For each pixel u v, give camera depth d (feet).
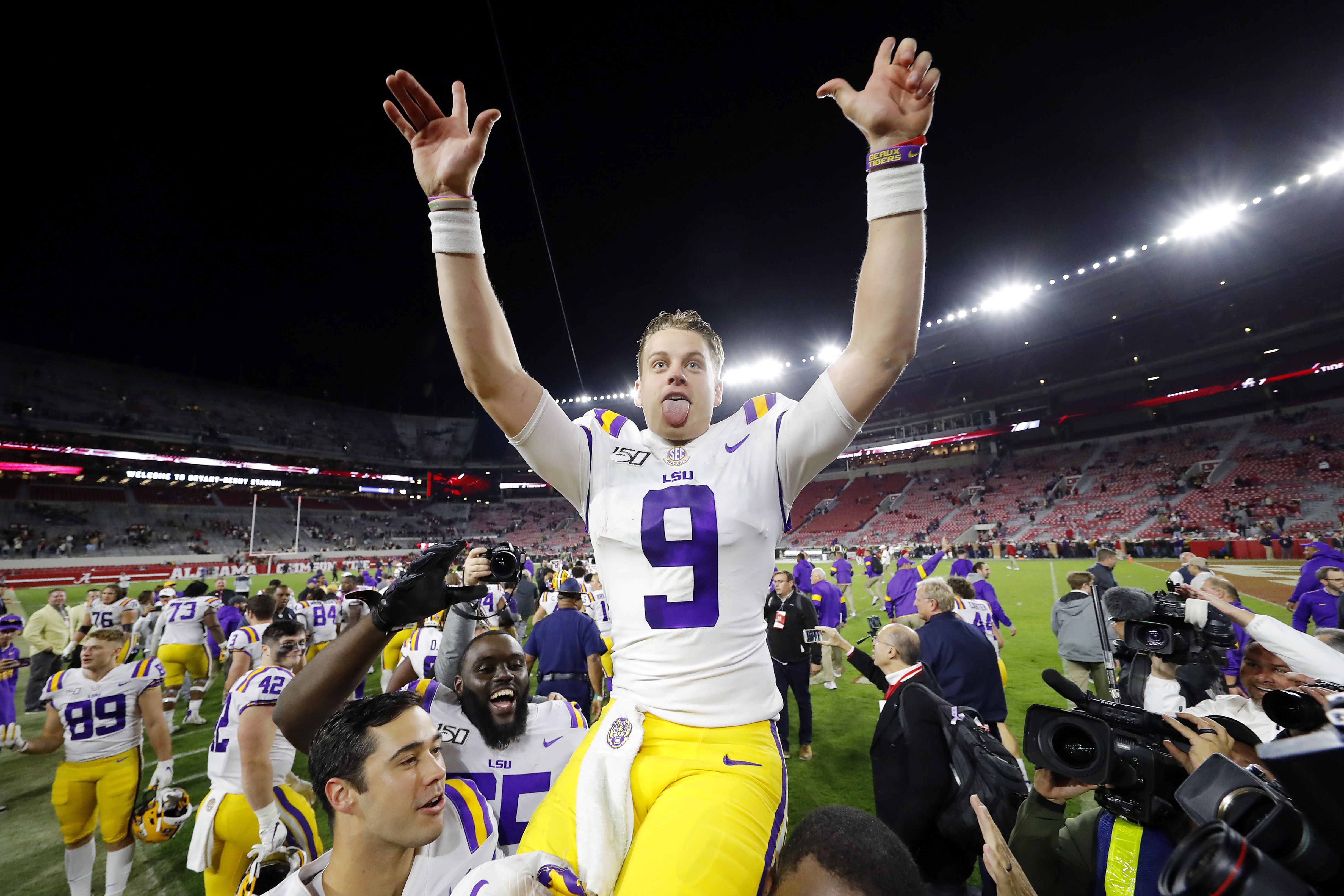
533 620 33.99
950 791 9.52
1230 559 79.10
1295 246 102.42
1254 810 3.14
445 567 5.29
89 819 13.24
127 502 143.95
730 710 4.24
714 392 5.45
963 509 131.44
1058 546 95.71
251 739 9.96
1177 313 124.88
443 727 9.16
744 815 3.72
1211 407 121.39
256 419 188.03
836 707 25.79
